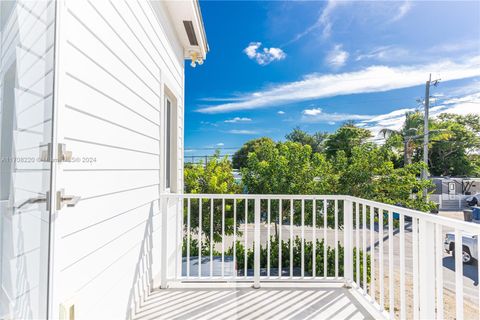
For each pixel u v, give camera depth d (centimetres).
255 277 301
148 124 275
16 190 102
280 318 238
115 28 199
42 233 112
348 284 303
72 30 143
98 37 173
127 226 221
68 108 139
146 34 271
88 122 160
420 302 185
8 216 99
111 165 192
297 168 632
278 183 622
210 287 300
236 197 315
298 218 625
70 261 140
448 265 454
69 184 141
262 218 676
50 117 116
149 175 279
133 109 234
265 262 495
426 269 181
